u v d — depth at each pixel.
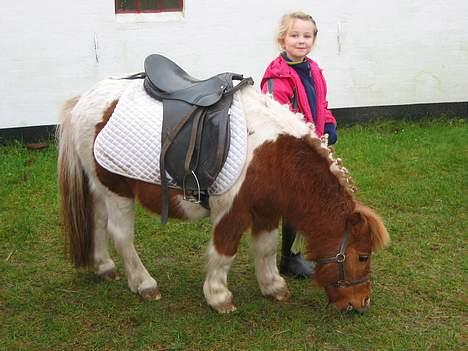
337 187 3.50
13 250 4.75
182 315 3.84
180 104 3.57
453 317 3.84
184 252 4.79
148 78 3.74
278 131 3.49
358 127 7.93
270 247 3.89
